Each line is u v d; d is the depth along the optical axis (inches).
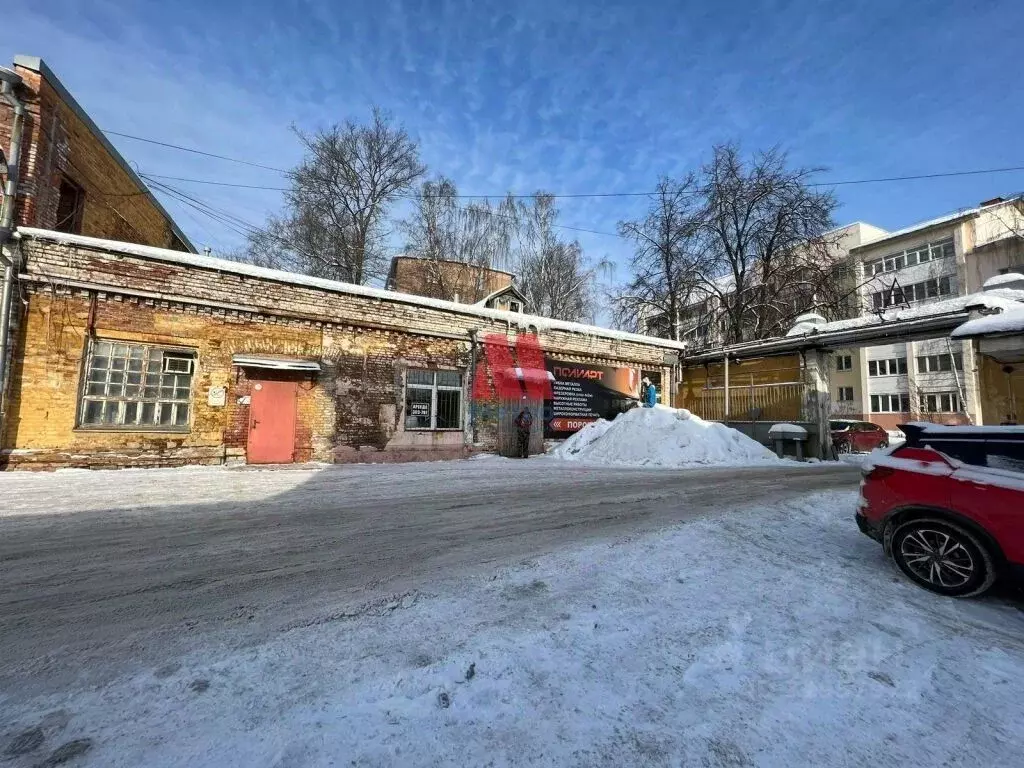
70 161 443.2
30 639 120.0
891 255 1514.5
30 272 372.2
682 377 894.4
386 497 302.4
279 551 191.0
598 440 613.6
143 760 79.9
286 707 94.5
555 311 1188.5
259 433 453.7
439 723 91.4
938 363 1391.5
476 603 145.1
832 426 834.2
